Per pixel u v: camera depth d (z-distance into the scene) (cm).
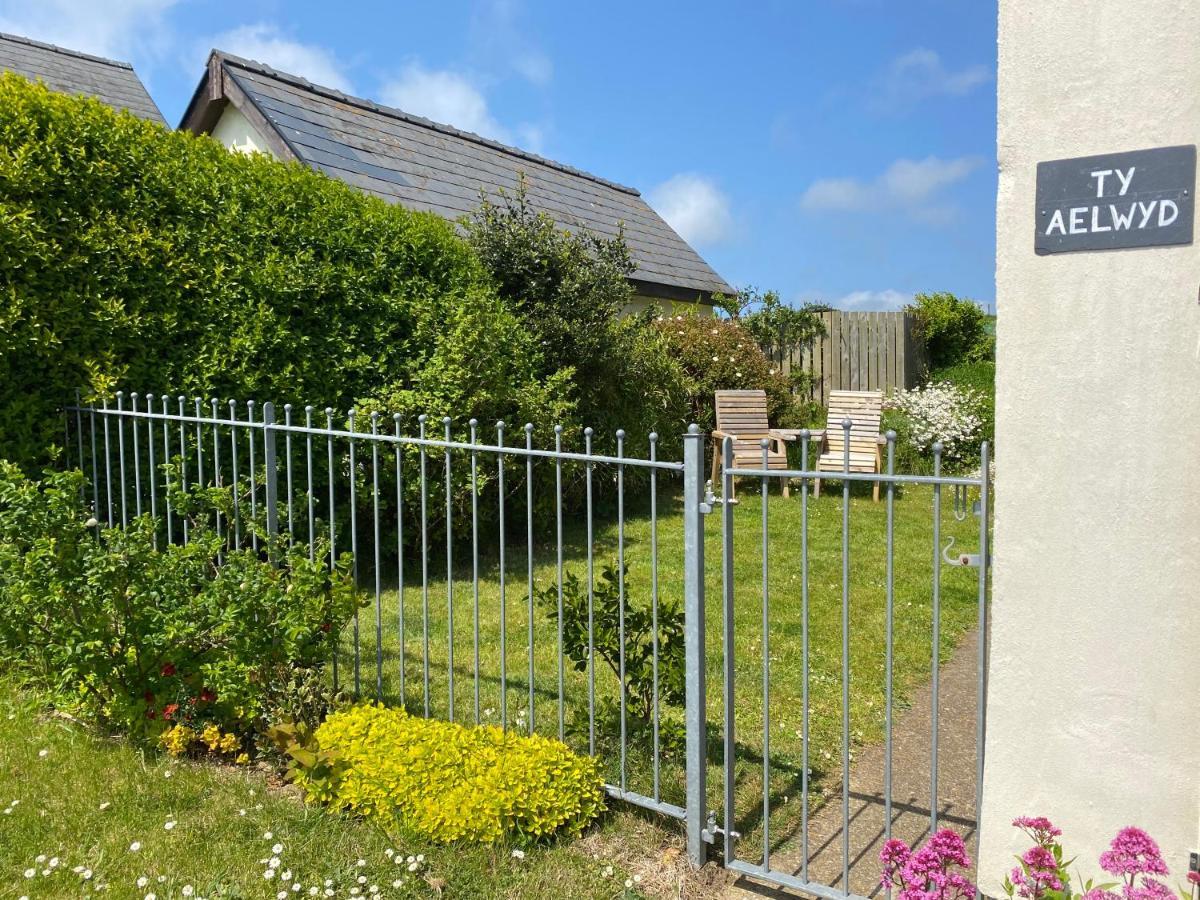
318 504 637
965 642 527
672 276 1419
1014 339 234
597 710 362
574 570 700
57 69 1320
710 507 281
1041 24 226
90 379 514
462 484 670
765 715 277
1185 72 209
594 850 298
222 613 344
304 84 1111
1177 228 212
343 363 642
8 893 267
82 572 351
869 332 1457
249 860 287
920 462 1179
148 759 360
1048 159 227
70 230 507
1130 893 192
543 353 861
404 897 269
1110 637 227
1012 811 244
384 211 704
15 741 370
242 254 587
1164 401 216
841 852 304
